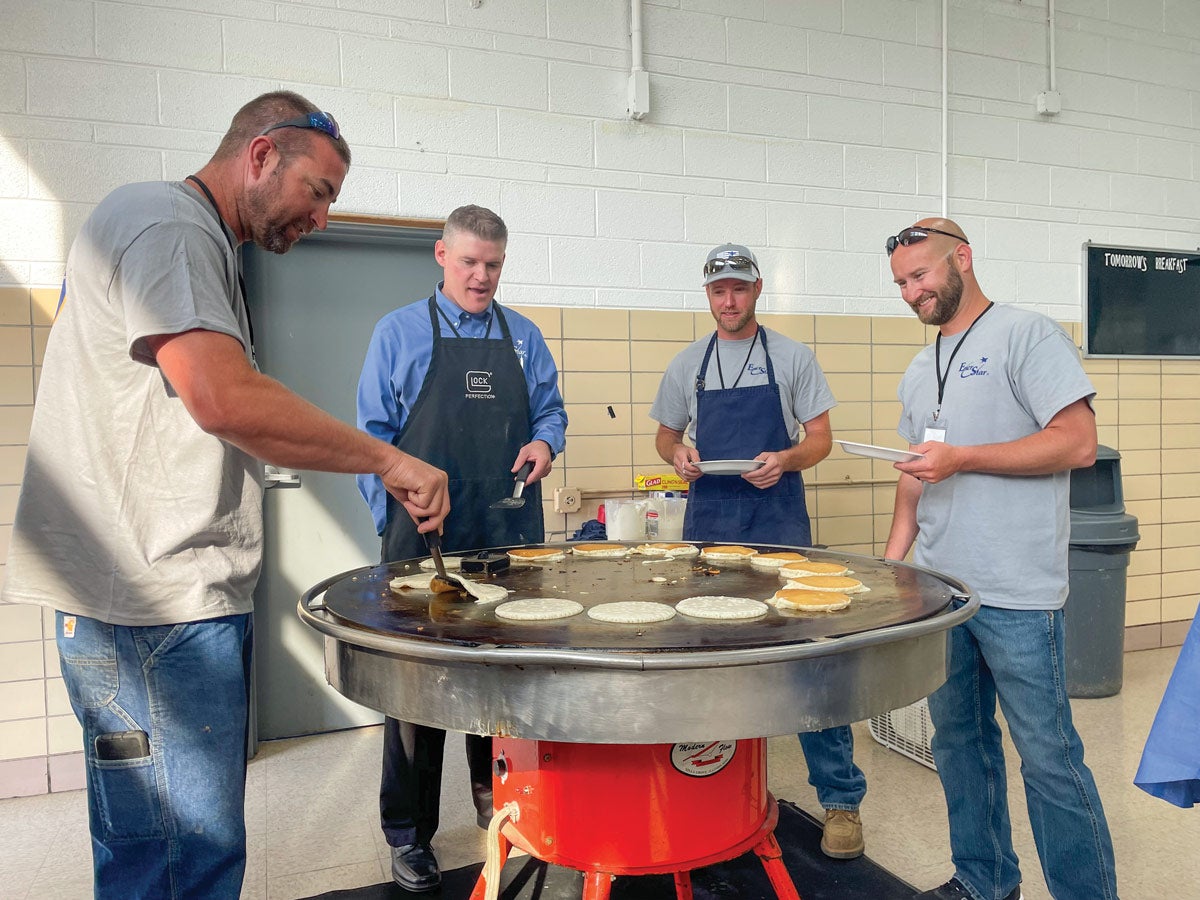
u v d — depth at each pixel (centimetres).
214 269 121
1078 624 347
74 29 276
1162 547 434
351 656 126
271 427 115
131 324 113
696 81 351
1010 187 405
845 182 376
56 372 128
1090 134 421
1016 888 184
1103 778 266
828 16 370
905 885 202
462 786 275
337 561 326
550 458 218
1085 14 417
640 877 208
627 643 109
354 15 304
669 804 131
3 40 270
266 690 318
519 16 325
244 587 136
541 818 136
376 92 308
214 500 128
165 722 126
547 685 107
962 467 168
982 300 190
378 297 327
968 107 396
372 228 313
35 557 125
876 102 380
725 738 106
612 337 343
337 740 318
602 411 343
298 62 298
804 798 255
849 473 380
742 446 256
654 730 105
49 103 275
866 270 382
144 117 283
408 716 117
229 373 113
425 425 210
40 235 276
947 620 118
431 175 317
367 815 252
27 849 236
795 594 136
